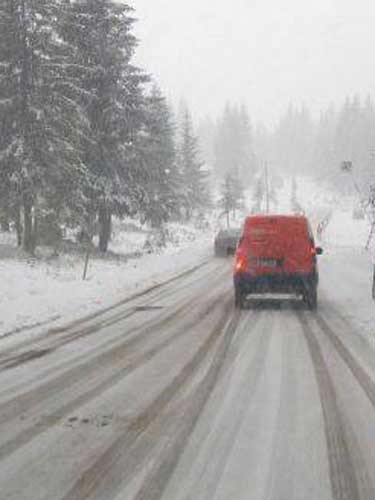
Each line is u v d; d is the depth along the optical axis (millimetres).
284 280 19375
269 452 7359
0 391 10195
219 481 6516
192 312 19047
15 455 7293
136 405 9297
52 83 35562
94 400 9570
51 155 35094
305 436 7922
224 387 10312
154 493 6219
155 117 43219
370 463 7035
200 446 7547
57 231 39812
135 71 41375
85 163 40406
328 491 6277
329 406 9234
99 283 27031
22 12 34875
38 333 15547
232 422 8477
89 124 37531
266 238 19656
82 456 7238
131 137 41375
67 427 8297
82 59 40312
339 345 13891
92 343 14211
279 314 18625
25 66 34906
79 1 40406
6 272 26312
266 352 13117
